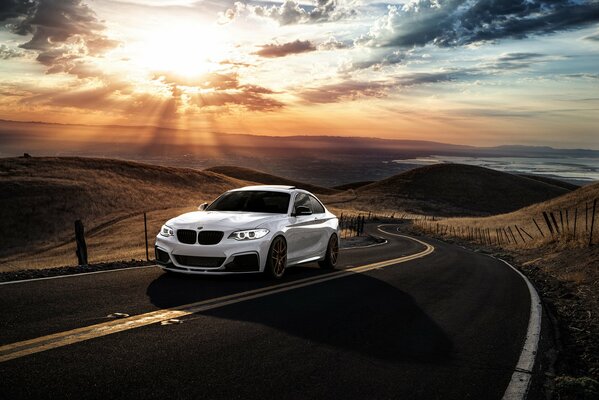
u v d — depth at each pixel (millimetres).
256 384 4051
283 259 9281
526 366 5109
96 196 60625
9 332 5043
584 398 4426
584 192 60469
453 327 6582
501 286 11039
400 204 121938
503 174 152125
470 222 62844
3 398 3447
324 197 129375
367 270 11602
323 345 5273
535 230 43062
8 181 59625
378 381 4340
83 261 12945
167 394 3721
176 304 6688
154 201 64750
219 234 8406
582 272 14078
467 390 4305
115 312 6105
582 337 7031
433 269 13070
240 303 6969
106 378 3953
